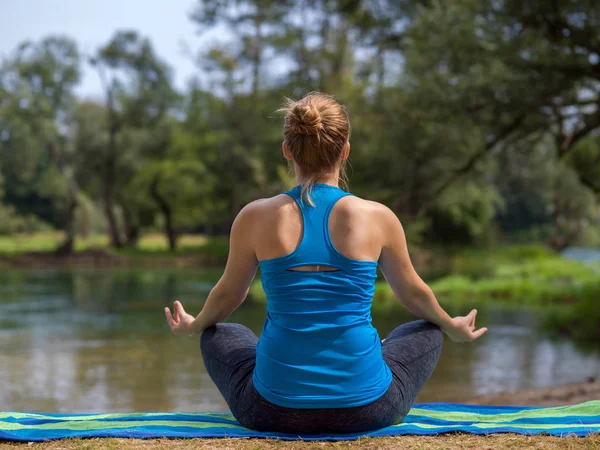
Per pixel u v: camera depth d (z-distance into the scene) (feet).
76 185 141.18
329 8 65.16
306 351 6.97
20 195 184.75
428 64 37.29
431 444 7.15
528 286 62.28
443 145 43.55
